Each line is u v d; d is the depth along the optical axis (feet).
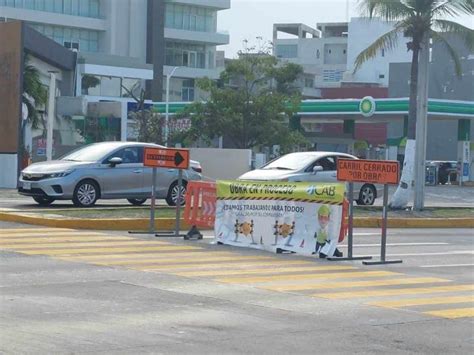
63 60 207.10
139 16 301.22
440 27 101.71
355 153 217.15
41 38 183.21
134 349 31.81
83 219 72.38
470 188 181.47
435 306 42.96
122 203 94.43
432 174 191.83
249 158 144.87
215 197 66.59
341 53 401.08
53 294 42.34
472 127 245.65
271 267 54.24
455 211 103.14
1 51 130.93
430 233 83.61
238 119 182.50
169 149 68.74
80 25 287.48
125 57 258.16
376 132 294.46
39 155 170.71
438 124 256.32
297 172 90.07
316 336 35.29
